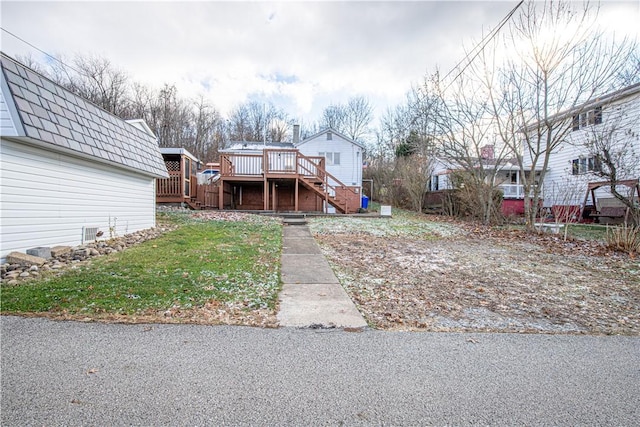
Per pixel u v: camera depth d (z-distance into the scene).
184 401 2.01
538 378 2.39
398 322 3.46
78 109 6.49
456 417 1.93
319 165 15.16
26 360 2.42
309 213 13.98
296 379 2.29
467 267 6.11
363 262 6.32
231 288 4.29
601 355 2.79
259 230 9.23
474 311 3.87
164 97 33.12
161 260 5.48
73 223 6.19
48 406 1.91
